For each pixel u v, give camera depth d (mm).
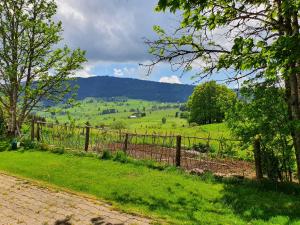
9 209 12844
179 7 10375
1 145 28219
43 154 23719
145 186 15648
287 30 13055
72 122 27703
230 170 18953
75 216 12109
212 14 12094
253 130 15766
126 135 22141
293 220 11219
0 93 33062
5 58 32688
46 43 33688
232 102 16453
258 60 11062
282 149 15602
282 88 15328
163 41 14625
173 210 12648
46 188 15602
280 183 15188
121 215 12172
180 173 17984
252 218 11805
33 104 33656
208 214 12227
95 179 16922
